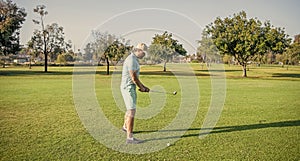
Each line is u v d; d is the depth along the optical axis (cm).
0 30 3494
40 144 466
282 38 2827
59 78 2036
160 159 410
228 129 578
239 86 1580
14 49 3775
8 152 427
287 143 488
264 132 557
